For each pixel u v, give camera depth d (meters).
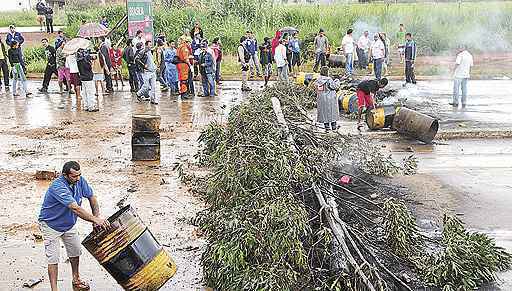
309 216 7.61
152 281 6.49
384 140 14.45
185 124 16.34
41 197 10.44
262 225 6.45
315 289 6.39
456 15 34.16
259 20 33.56
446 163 12.35
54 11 46.00
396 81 24.58
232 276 6.36
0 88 23.83
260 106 11.68
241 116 10.79
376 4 37.75
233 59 29.73
